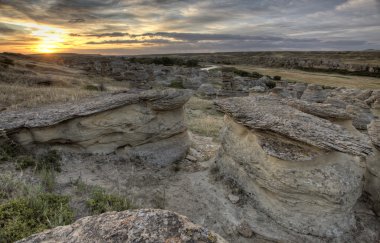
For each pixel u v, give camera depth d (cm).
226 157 985
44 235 343
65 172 883
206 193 892
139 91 1166
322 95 3566
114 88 3516
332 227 693
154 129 1092
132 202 747
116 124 1016
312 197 695
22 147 933
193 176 1015
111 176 924
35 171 828
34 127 909
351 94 3158
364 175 874
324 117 1016
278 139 767
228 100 1020
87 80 4234
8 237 459
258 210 794
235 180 912
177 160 1152
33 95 1691
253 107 920
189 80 4659
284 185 714
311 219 702
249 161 839
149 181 941
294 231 705
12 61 4878
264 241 702
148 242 321
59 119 923
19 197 600
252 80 5041
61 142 984
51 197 626
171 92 1080
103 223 355
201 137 1602
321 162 718
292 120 769
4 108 1218
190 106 2647
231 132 970
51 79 3228
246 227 731
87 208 645
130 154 1071
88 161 982
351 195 702
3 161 841
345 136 685
